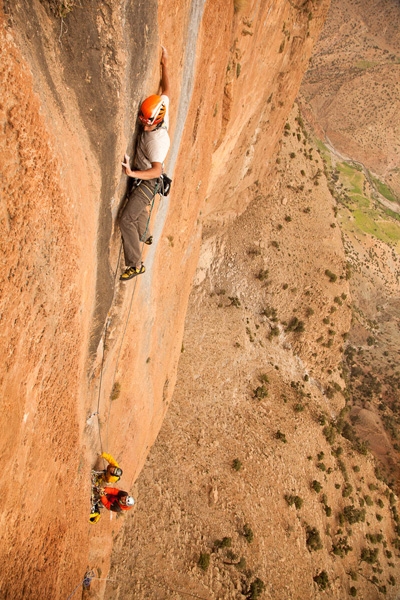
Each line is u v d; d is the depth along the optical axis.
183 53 8.44
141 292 10.65
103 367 8.78
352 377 56.16
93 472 8.80
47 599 5.74
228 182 32.78
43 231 4.53
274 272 39.84
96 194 5.76
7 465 4.34
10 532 4.59
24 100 3.83
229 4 12.49
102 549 11.99
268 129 33.66
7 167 3.72
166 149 6.19
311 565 26.98
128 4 4.93
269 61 25.33
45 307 4.92
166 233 12.11
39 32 4.02
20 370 4.48
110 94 5.21
